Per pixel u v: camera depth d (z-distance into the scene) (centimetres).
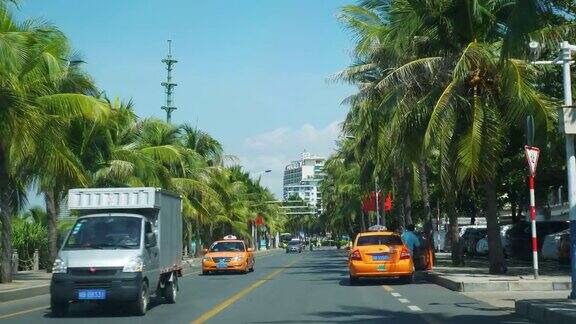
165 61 5094
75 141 2789
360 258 2277
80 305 1745
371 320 1339
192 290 2227
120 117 3403
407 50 2392
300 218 17675
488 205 2391
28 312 1617
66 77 2644
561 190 3466
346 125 4375
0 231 2933
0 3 2139
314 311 1515
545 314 1252
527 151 1838
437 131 2114
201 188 4397
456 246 3109
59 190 2786
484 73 2184
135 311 1491
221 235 7112
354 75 3328
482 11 2159
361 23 2841
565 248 2725
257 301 1783
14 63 2028
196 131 5334
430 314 1422
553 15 1467
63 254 1497
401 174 3856
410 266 2275
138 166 3544
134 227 1564
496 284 1927
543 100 2119
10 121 2008
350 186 6612
